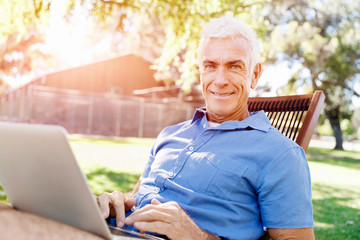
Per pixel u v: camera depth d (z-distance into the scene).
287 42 17.86
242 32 1.63
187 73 5.57
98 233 0.97
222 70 1.63
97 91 22.03
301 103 2.01
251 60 1.65
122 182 6.00
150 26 19.56
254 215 1.48
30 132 0.89
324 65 19.02
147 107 22.00
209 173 1.48
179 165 1.57
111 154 10.44
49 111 19.16
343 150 22.67
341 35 19.20
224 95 1.64
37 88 18.70
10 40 6.57
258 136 1.49
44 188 0.99
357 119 25.50
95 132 20.62
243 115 1.70
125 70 22.77
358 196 6.38
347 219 4.56
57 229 0.92
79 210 0.96
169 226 1.25
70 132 19.66
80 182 0.89
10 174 1.05
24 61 22.22
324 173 9.77
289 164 1.41
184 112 22.58
